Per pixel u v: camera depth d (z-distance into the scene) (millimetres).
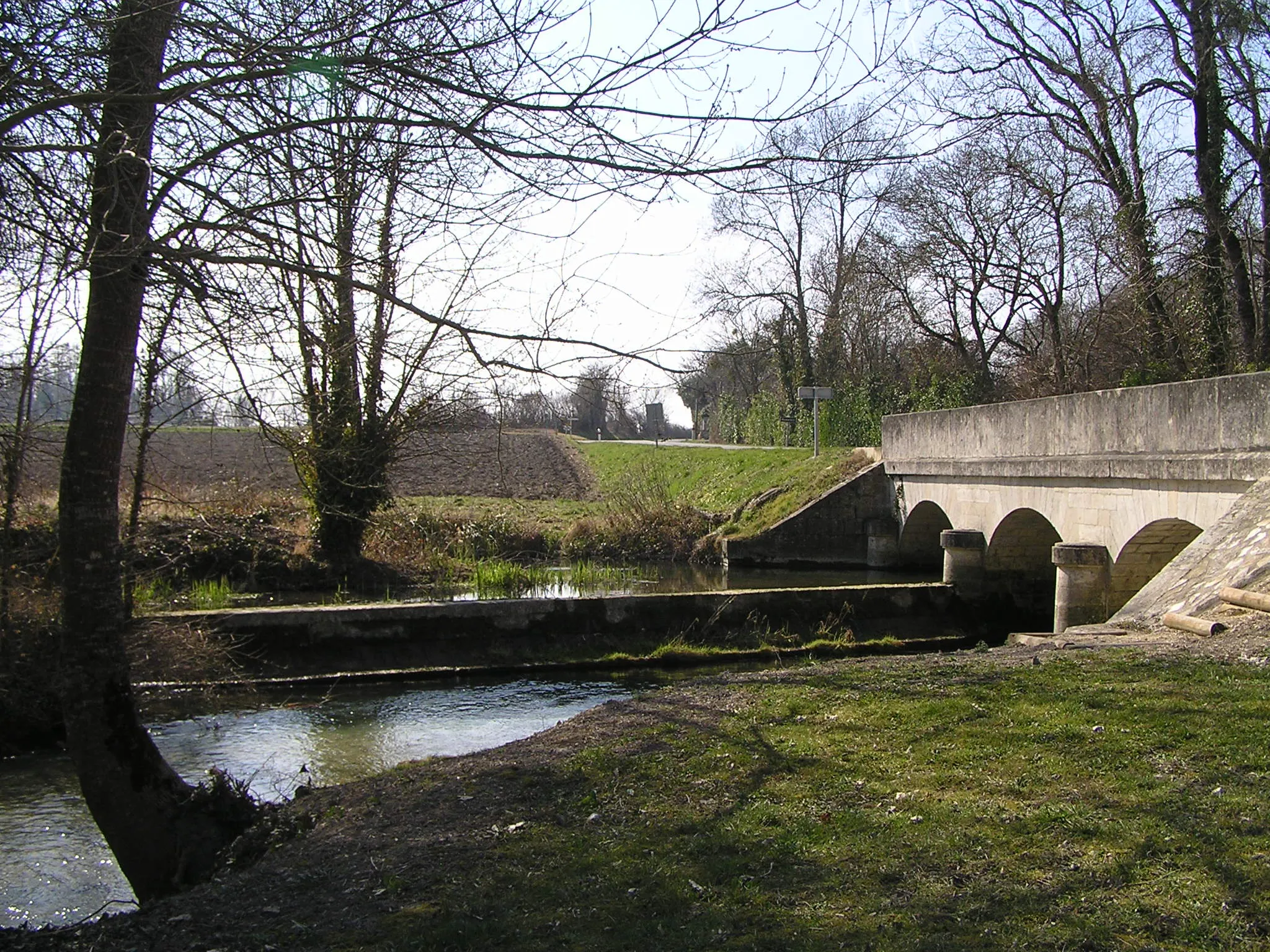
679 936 4480
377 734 11977
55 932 5539
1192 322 23641
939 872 4953
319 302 5988
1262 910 4359
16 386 7355
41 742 11234
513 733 12055
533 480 46094
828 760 6867
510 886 5258
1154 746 6496
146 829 6832
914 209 32406
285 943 4828
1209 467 13414
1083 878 4789
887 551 28375
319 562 21750
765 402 50500
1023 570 20641
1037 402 18797
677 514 32125
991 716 7488
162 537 14328
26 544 12250
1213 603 11094
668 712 8797
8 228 4988
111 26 4820
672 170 4988
